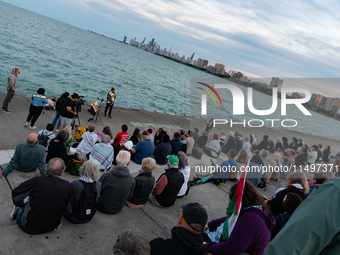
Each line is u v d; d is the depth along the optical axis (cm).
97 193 328
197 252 191
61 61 3469
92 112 1054
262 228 224
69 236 310
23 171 437
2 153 543
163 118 1355
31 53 3256
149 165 395
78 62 3916
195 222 190
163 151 629
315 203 102
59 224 307
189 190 502
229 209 249
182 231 194
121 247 169
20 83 1834
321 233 95
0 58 2395
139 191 394
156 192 412
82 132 745
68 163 488
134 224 367
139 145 605
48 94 1809
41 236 297
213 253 240
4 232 287
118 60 6906
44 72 2469
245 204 235
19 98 1030
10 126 742
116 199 363
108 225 350
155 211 412
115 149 591
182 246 189
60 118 762
